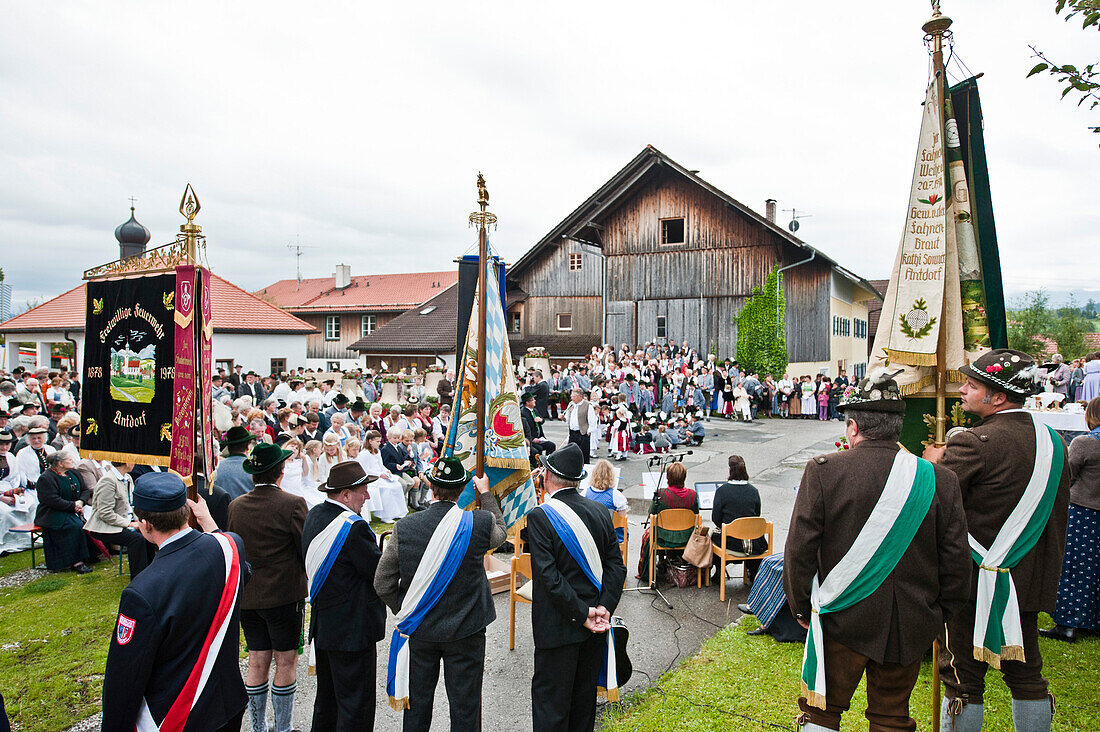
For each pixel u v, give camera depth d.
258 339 32.31
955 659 3.64
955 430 3.69
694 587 7.10
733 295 27.83
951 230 4.51
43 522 7.81
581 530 3.74
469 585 3.62
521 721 4.51
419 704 3.56
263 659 4.31
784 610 5.62
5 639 5.99
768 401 24.84
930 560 2.78
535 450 11.38
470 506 5.03
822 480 2.90
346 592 3.84
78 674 5.33
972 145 4.61
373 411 12.51
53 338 33.19
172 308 4.72
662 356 25.20
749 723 4.33
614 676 3.89
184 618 2.68
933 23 4.36
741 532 6.71
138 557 5.65
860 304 40.06
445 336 37.69
